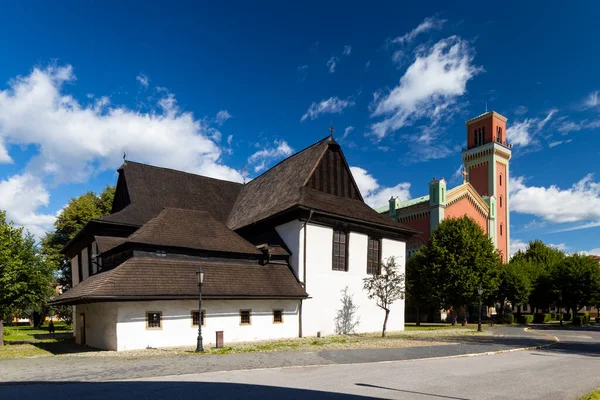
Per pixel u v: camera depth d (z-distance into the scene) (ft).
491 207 184.44
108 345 63.98
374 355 55.26
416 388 34.91
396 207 181.98
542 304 171.94
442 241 123.24
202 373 40.98
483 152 220.02
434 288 119.14
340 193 102.27
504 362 51.52
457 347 65.77
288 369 43.57
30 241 87.10
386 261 100.12
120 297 59.67
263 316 77.15
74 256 113.50
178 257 73.00
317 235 87.81
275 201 98.07
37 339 96.37
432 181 162.09
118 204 108.58
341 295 90.38
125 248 70.85
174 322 66.44
